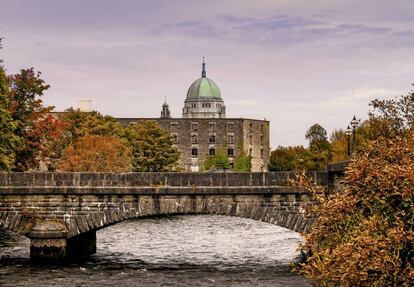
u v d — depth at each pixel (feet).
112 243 207.62
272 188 149.18
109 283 133.08
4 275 140.26
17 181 155.22
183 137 616.39
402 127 163.22
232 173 151.33
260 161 647.97
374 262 64.64
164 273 145.28
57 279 136.46
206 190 151.23
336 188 140.26
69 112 365.61
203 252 184.24
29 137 245.65
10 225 155.12
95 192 153.38
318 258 71.72
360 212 74.38
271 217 149.38
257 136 644.69
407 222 70.13
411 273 63.72
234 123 622.13
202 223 299.79
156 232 248.93
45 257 153.99
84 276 140.56
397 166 69.87
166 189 152.35
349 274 64.75
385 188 72.13
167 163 415.03
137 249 191.72
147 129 412.98
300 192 147.64
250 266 155.53
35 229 153.28
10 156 209.46
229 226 282.77
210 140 618.44
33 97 244.63
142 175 153.48
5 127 201.77
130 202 153.69
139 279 137.80
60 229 153.38
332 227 74.54
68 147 322.14
